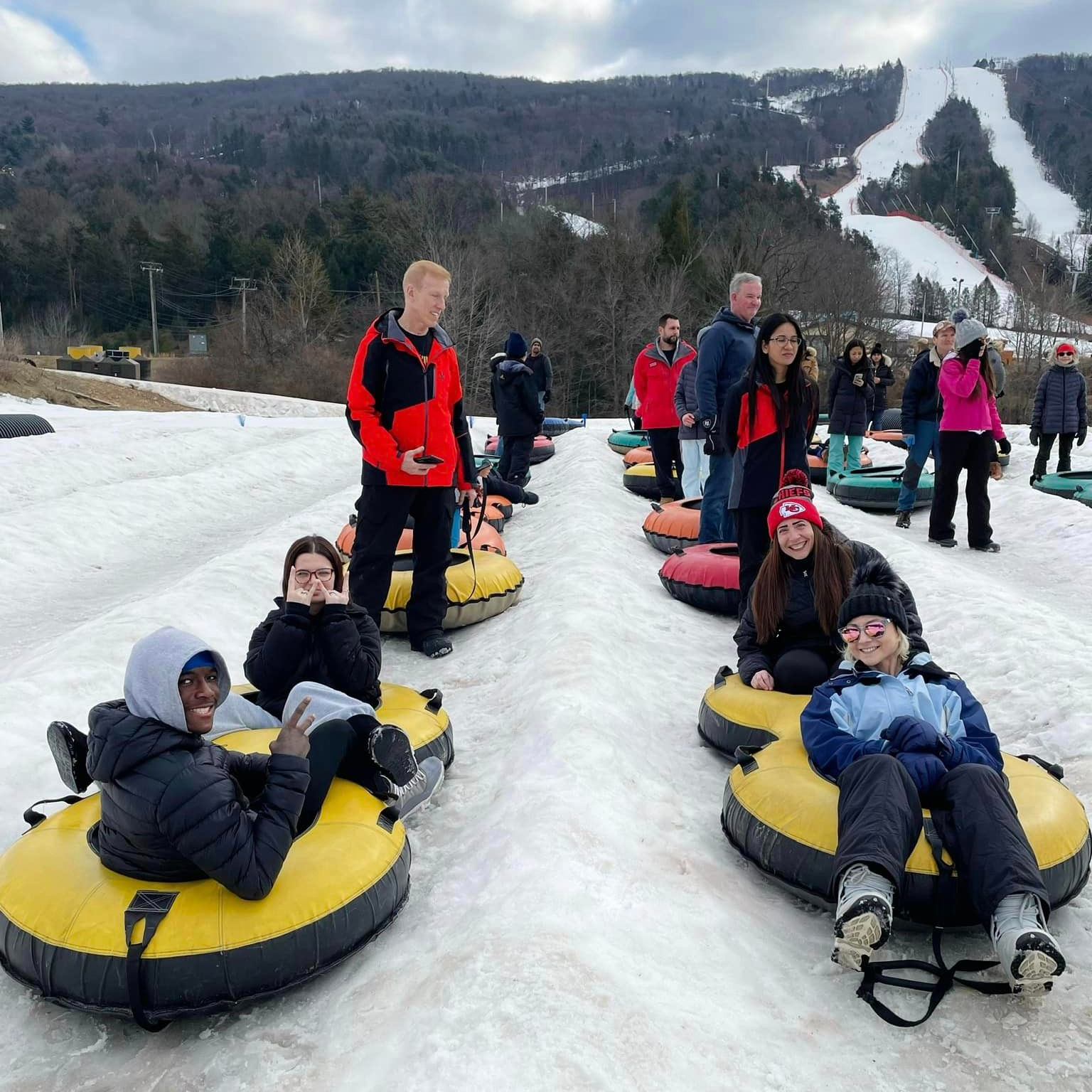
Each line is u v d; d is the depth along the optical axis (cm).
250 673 408
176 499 1216
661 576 719
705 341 739
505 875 315
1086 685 477
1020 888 257
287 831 280
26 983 276
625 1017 241
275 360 5909
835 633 445
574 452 1532
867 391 1195
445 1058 229
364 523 573
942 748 307
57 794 423
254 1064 252
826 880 304
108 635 582
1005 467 1386
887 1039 254
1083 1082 238
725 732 428
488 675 555
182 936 264
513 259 6194
